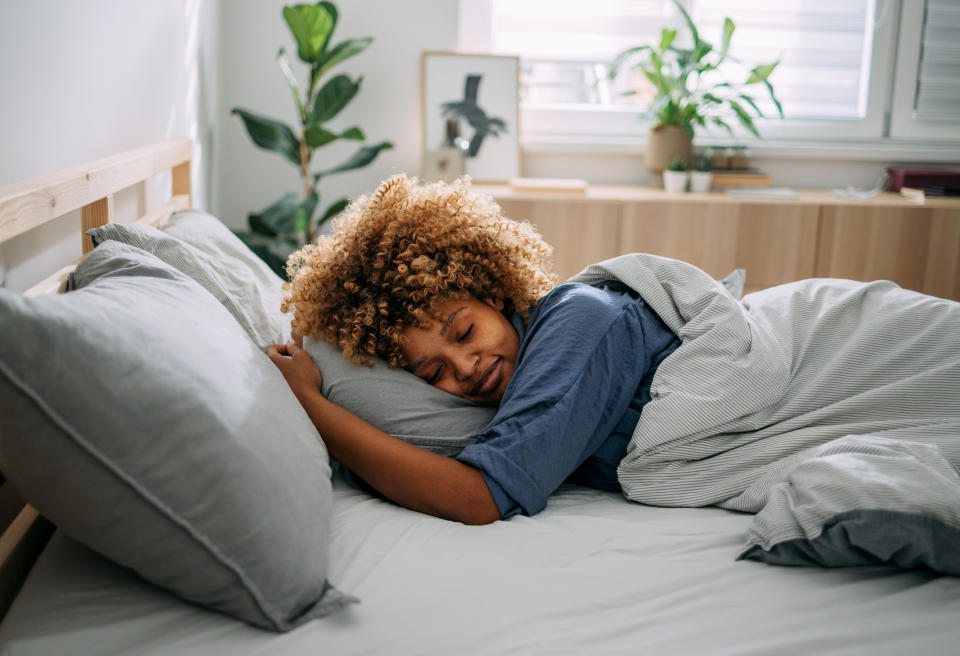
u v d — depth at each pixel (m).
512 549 0.90
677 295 1.19
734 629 0.76
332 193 2.96
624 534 0.95
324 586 0.79
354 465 1.02
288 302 1.22
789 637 0.75
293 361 1.13
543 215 2.70
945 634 0.74
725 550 0.92
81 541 0.75
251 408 0.82
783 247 2.76
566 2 3.02
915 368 1.10
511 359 1.15
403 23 2.88
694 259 2.76
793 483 0.92
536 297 1.23
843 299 1.20
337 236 1.21
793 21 3.08
